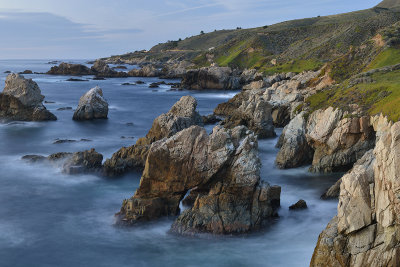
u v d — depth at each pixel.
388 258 22.94
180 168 37.97
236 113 79.38
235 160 36.84
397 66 75.38
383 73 73.56
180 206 40.88
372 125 51.22
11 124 89.56
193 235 35.16
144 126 91.38
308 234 35.75
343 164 52.41
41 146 71.06
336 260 25.16
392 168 23.58
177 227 36.16
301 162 56.56
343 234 25.52
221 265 31.45
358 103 57.41
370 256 23.83
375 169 25.66
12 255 33.66
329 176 52.00
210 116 90.38
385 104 52.03
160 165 38.31
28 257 33.41
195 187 38.25
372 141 52.28
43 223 39.66
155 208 38.06
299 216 39.25
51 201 45.34
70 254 33.78
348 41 175.62
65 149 69.00
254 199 36.72
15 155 64.25
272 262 31.56
